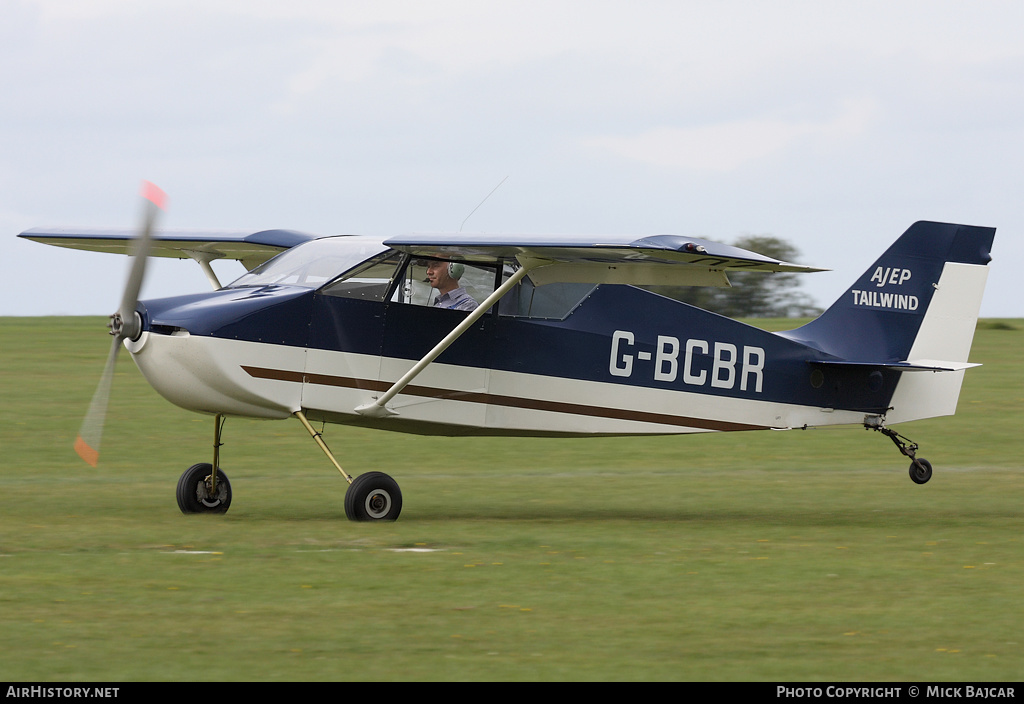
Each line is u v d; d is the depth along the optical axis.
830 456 59.00
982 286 43.22
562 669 17.50
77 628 19.42
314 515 34.69
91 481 43.88
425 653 18.27
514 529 32.06
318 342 32.72
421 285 34.16
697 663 17.94
